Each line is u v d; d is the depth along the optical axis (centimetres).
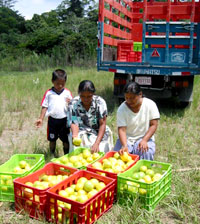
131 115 445
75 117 462
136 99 420
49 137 513
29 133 676
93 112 457
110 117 767
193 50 742
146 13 743
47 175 383
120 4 963
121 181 357
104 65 818
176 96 863
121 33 1017
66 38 2931
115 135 638
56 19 5722
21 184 338
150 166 404
